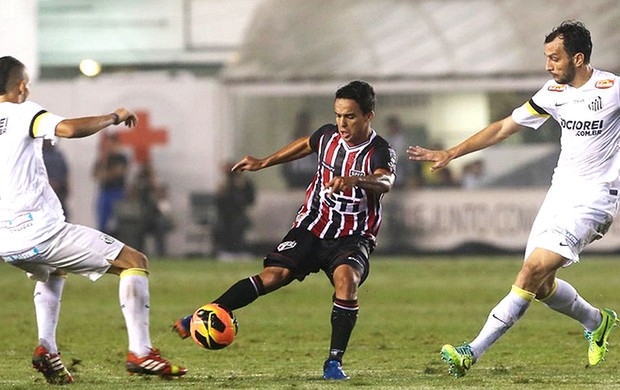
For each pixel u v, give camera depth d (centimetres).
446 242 8506
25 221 2483
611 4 8706
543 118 2755
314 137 2706
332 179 2566
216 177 8606
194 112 8612
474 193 8506
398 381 2553
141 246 8388
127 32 10194
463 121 8694
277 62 8731
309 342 3600
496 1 8800
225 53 10112
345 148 2631
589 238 2684
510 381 2567
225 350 3381
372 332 3903
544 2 8762
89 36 10206
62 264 2522
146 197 8350
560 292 2827
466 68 8688
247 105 8669
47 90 8612
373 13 8838
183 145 8606
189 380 2617
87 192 8538
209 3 10125
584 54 2658
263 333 3872
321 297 5388
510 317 2622
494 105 8694
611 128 2666
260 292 2630
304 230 2673
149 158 8588
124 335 3825
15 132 2472
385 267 7231
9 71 2512
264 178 8625
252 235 8569
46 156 8231
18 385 2556
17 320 4391
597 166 2681
